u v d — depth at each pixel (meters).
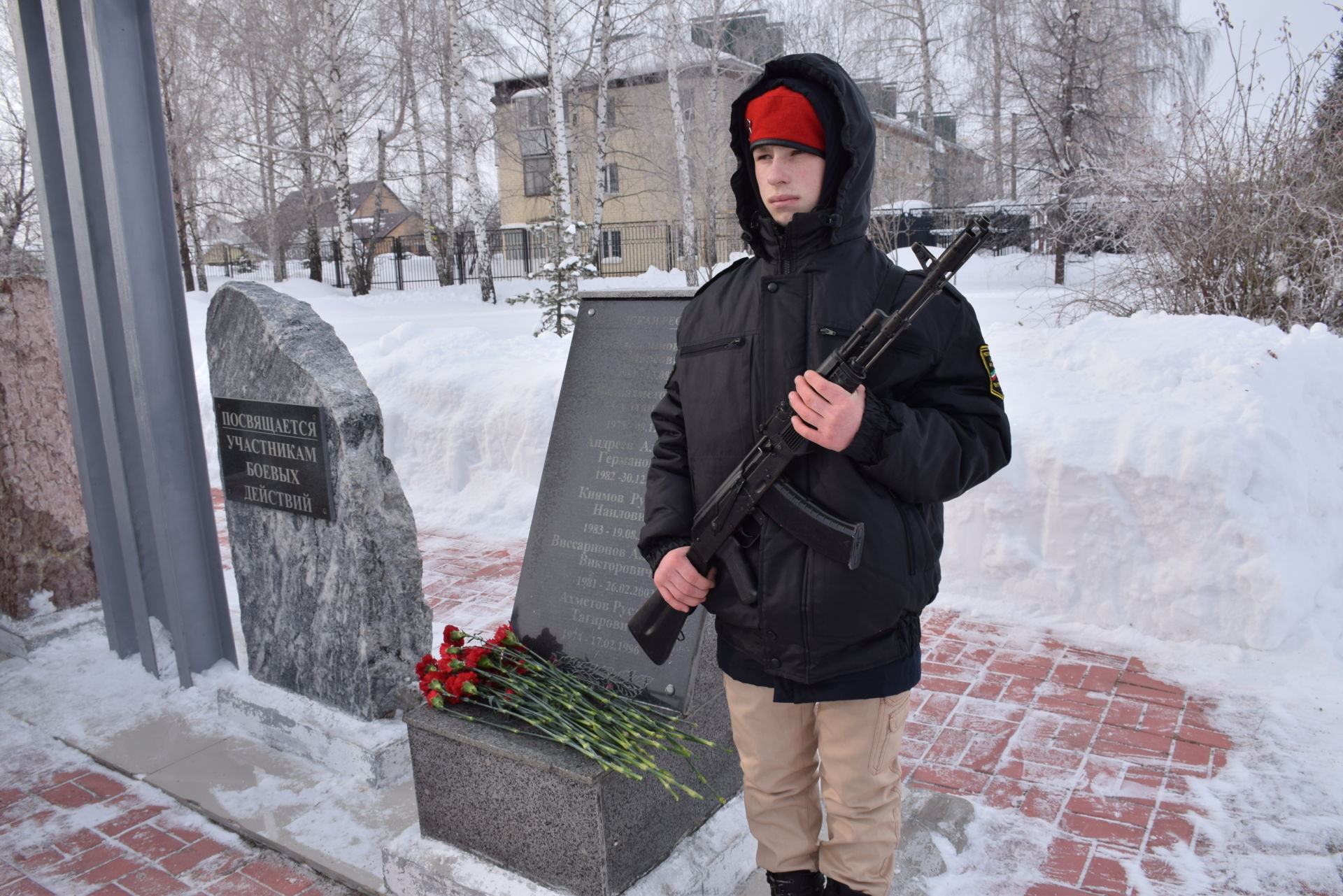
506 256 33.16
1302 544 4.24
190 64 23.62
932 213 23.11
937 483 1.75
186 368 3.92
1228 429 4.21
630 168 26.02
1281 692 3.69
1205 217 7.12
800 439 1.78
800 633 1.85
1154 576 4.26
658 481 2.13
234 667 4.22
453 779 2.52
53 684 4.20
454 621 4.89
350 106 24.89
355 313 21.64
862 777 1.98
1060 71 19.61
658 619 2.06
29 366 4.61
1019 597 4.65
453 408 7.26
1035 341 5.61
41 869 2.90
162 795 3.29
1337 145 6.71
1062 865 2.72
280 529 3.54
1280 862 2.69
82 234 3.84
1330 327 6.69
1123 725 3.51
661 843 2.48
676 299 2.78
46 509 4.70
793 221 1.83
